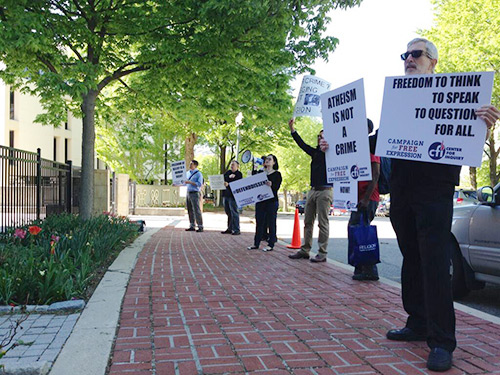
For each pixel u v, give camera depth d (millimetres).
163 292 5273
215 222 18516
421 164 3424
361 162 4574
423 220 3352
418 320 3697
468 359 3338
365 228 5953
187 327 3967
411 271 3711
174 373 2998
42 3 8711
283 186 56875
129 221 12281
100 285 5484
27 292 4629
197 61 9539
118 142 32469
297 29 9797
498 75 23828
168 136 27609
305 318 4312
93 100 10398
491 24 23828
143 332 3818
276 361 3234
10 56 9766
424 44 3529
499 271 5156
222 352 3387
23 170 8938
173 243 10227
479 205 5562
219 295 5176
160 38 9672
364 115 4504
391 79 3521
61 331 3791
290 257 8078
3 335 3666
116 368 3068
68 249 6500
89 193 10234
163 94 11422
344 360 3279
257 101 10922
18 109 30953
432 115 3355
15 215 8648
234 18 8609
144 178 36344
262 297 5113
